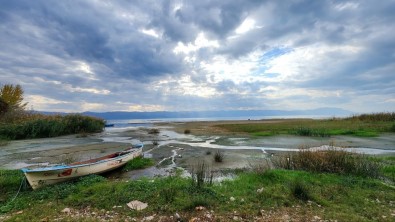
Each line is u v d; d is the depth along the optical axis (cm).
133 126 5266
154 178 991
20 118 3102
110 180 1020
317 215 592
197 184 794
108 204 666
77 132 3294
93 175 995
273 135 2675
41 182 855
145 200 686
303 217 582
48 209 648
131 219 578
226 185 838
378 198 714
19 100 3703
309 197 705
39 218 593
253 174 965
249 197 709
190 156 1559
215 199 686
